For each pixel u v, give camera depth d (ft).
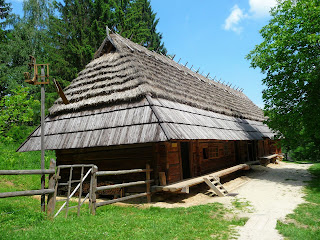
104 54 39.24
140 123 24.66
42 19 92.89
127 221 16.99
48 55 73.51
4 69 73.36
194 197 27.68
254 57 40.96
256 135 48.73
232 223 17.75
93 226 15.53
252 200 25.45
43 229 14.21
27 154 50.14
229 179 40.68
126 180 27.71
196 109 35.17
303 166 60.23
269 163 65.36
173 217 18.74
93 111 30.04
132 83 28.91
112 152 29.22
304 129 38.45
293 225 17.38
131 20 84.17
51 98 64.75
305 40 34.96
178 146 30.45
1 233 13.08
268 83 40.27
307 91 36.58
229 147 46.88
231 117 47.01
